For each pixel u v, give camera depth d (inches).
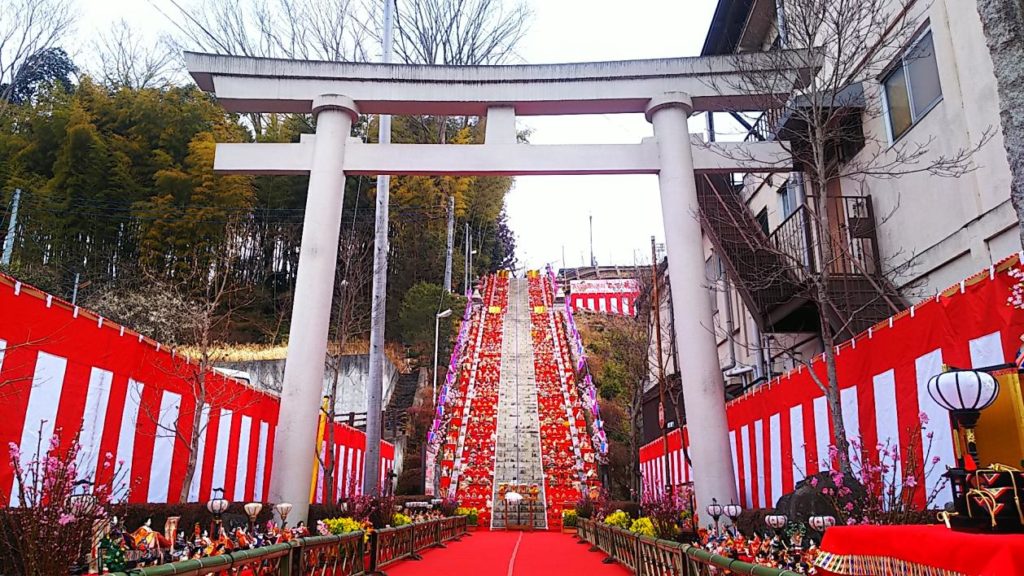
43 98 1146.0
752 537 310.3
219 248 942.4
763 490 469.1
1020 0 176.7
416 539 485.7
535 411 1087.0
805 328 485.1
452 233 1585.9
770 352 594.6
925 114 401.7
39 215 954.7
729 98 465.7
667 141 456.8
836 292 430.6
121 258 976.9
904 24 375.6
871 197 458.9
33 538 184.9
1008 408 132.7
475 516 800.9
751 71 407.8
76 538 192.5
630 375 859.4
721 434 406.0
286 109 482.6
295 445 403.9
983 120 351.6
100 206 996.6
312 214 441.7
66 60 1371.8
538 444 987.3
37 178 999.0
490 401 1117.7
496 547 558.9
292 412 408.8
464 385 1163.9
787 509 293.7
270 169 460.1
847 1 351.3
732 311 713.6
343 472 696.4
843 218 487.8
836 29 348.2
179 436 363.3
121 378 346.6
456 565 426.0
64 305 309.4
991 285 248.1
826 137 358.9
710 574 222.8
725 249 494.9
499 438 1004.6
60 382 303.4
